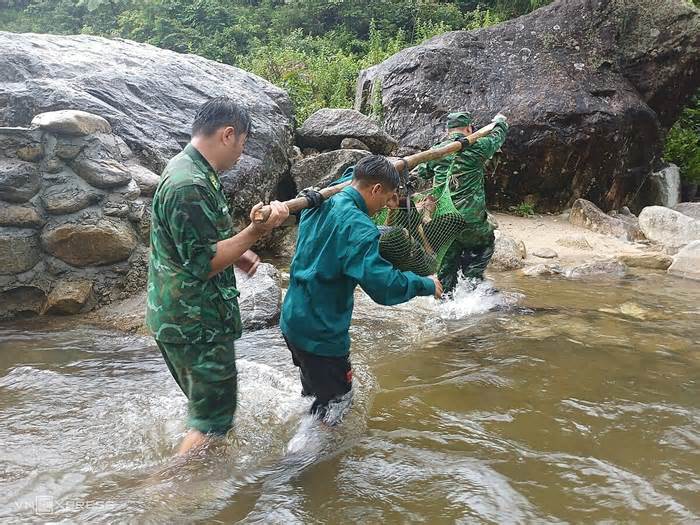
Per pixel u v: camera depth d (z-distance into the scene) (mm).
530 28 9898
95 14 17422
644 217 8297
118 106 6438
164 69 7336
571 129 8836
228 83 7957
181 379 2830
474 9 16594
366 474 2781
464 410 3439
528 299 5711
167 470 2744
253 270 3004
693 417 3391
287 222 7445
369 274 2807
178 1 16188
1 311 4918
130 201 5309
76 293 5004
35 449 2936
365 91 10172
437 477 2760
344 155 7801
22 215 4910
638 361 4219
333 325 3037
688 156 11648
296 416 3293
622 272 6781
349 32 15625
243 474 2764
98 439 3049
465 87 9234
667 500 2607
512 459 2926
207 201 2645
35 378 3764
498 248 7137
